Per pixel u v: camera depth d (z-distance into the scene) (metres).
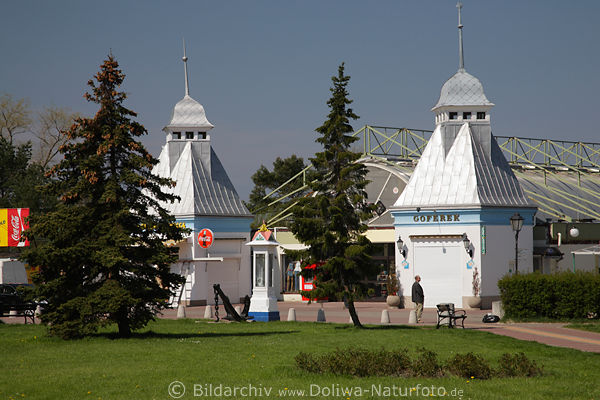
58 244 27.50
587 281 36.69
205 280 53.59
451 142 51.12
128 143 27.92
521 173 65.31
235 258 55.44
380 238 54.41
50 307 27.75
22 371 19.95
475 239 47.31
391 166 57.94
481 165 49.91
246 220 56.66
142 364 21.06
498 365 21.36
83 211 27.84
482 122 51.41
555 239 51.47
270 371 19.81
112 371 19.88
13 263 53.97
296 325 34.84
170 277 28.84
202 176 56.09
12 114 81.06
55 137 81.94
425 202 49.00
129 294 26.97
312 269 34.59
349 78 34.47
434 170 50.31
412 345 26.39
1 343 26.27
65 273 27.69
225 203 55.97
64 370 20.08
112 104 27.95
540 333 31.64
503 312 38.12
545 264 51.44
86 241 27.50
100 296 26.83
